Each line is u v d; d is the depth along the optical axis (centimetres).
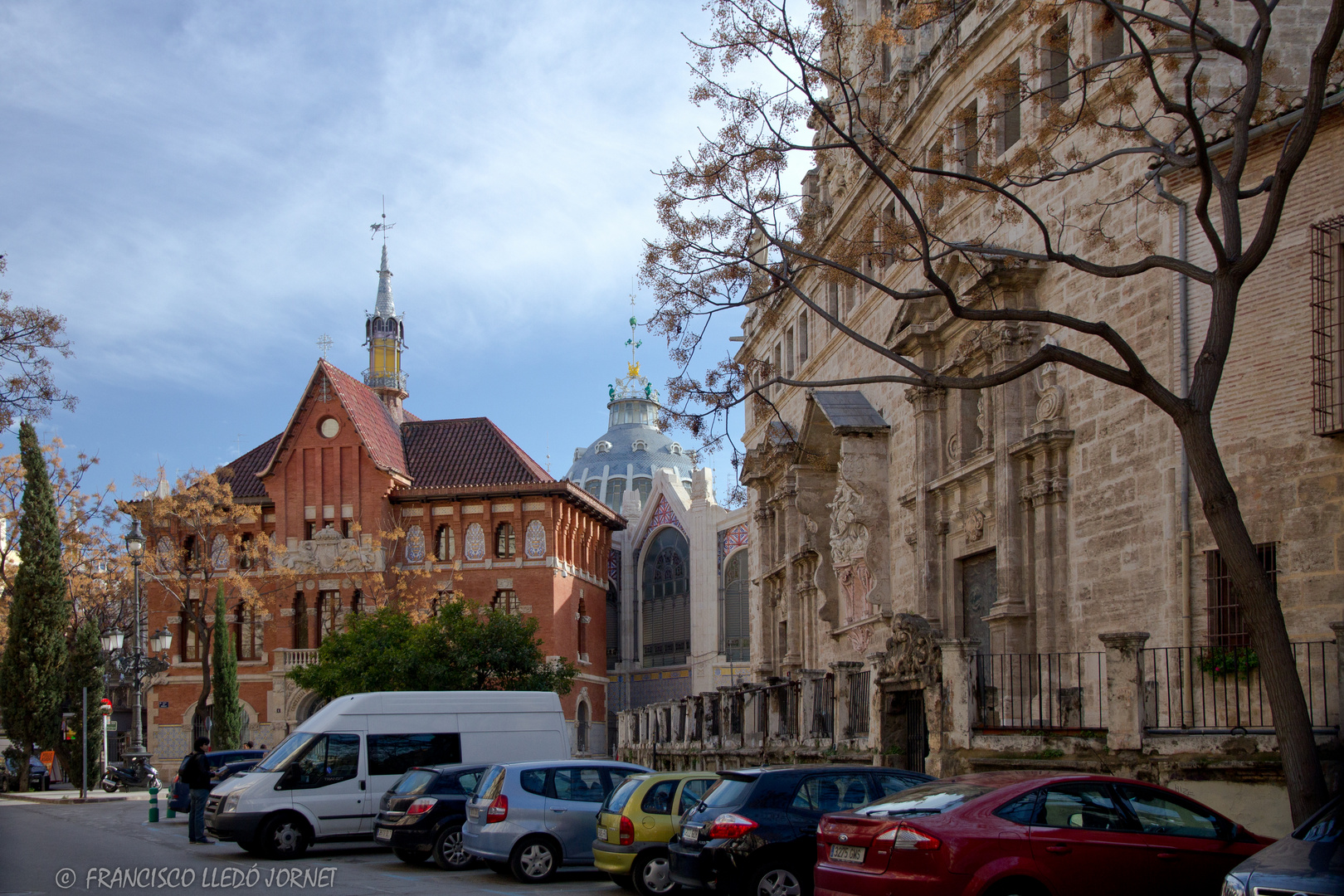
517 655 4772
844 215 3566
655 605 8500
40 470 5294
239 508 5912
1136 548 2036
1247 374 1856
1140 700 1647
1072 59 2305
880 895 1138
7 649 5241
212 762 3541
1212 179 1519
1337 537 1720
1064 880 1140
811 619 3984
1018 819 1162
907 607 3094
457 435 7406
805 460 3891
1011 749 1788
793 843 1444
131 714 6981
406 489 6906
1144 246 1864
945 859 1122
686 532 8356
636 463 10012
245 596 5975
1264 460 1817
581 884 1953
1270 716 1748
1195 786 1580
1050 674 2052
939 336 2814
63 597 5312
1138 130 1644
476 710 2592
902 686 2095
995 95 2500
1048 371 2319
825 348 3959
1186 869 1180
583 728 7169
